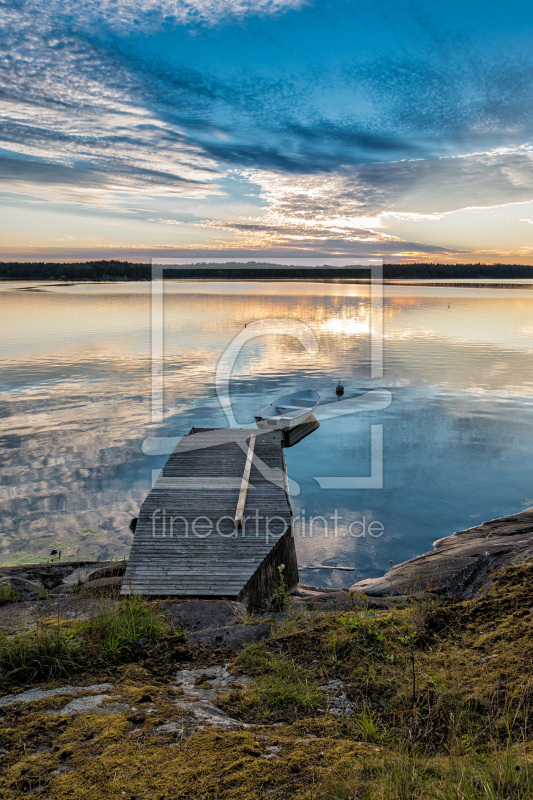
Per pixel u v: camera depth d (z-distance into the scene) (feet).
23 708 11.66
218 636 17.13
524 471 53.83
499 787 8.36
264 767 9.42
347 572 34.96
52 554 36.24
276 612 23.09
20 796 8.65
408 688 12.73
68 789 8.78
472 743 10.20
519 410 77.00
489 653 14.02
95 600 21.22
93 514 43.06
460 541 32.91
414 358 121.90
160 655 15.61
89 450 59.52
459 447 61.41
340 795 8.56
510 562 22.66
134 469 53.67
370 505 46.19
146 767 9.41
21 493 47.32
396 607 19.93
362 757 9.82
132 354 127.03
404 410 78.07
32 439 63.21
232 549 27.55
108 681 13.53
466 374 102.63
